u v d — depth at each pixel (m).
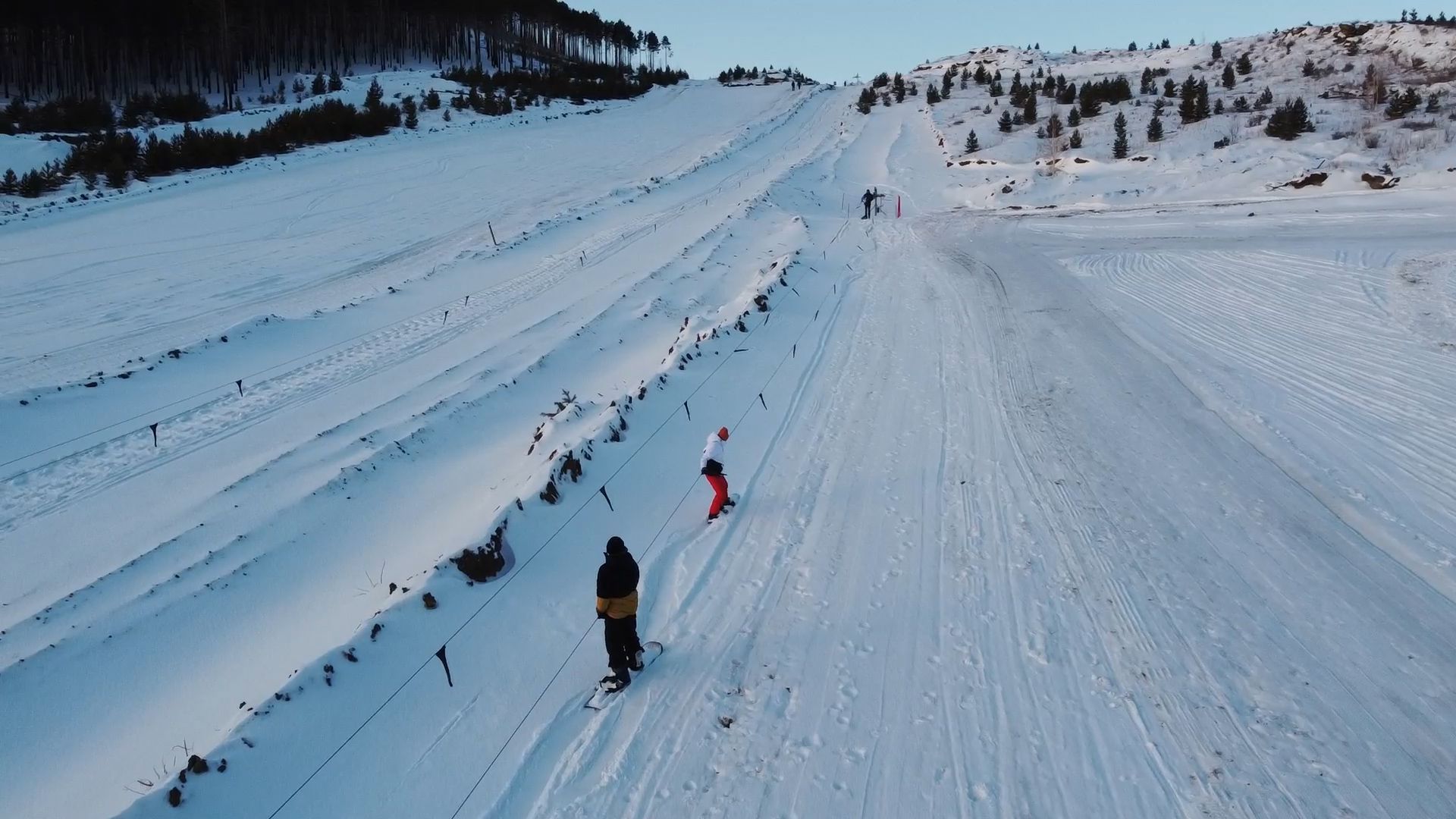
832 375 16.97
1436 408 13.43
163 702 7.90
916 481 11.92
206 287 25.42
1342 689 7.22
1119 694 7.25
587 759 6.79
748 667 7.91
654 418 14.41
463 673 7.87
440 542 10.38
